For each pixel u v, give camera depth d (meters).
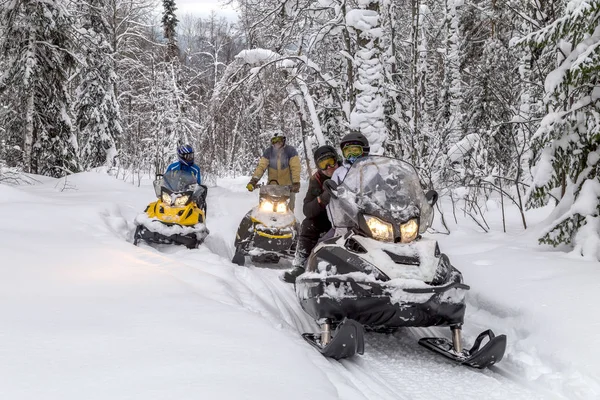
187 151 8.59
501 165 11.85
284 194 8.03
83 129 25.81
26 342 3.41
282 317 5.40
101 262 6.13
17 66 18.25
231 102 14.54
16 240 6.99
